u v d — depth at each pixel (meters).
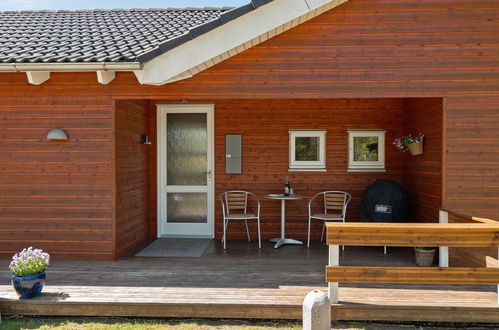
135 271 4.52
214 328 3.46
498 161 4.74
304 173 6.46
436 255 4.86
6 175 5.02
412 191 5.92
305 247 5.89
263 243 6.17
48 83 4.96
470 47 4.73
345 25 4.80
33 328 3.42
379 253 5.42
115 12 7.54
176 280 4.20
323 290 3.90
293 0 4.42
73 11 7.65
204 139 6.59
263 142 6.48
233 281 4.18
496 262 3.97
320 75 4.83
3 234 5.04
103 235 5.00
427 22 4.75
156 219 6.60
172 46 4.41
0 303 3.63
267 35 4.70
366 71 4.80
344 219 5.82
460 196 4.77
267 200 6.50
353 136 6.43
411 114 6.00
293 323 3.55
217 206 6.55
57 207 5.01
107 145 4.96
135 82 4.92
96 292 3.82
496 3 4.69
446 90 4.75
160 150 6.59
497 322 3.48
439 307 3.49
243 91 4.87
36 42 5.30
